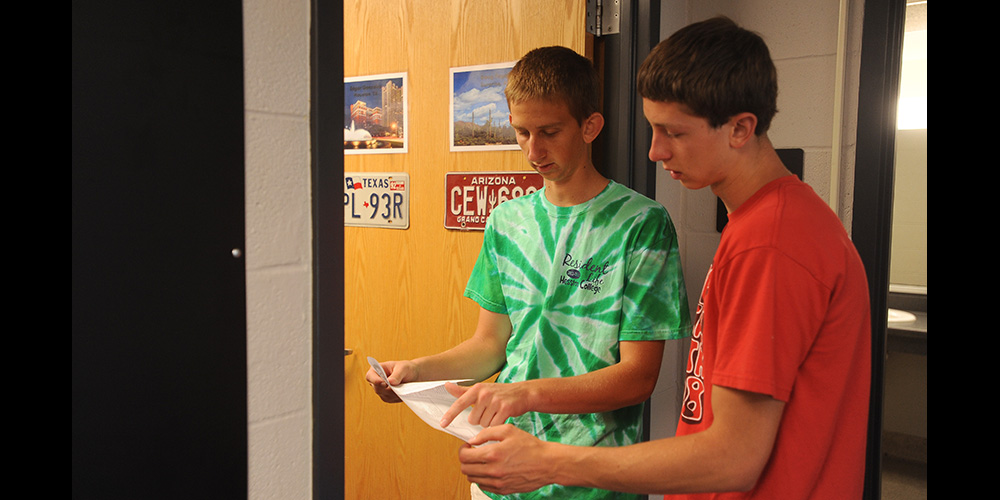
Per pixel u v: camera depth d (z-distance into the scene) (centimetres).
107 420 57
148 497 60
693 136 83
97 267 56
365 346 211
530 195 141
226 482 67
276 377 73
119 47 56
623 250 123
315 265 77
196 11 62
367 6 202
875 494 158
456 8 185
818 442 79
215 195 65
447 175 191
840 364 79
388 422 207
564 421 125
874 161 152
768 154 86
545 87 121
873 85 151
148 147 59
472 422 103
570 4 167
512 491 88
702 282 191
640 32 167
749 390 75
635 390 116
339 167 79
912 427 264
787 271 75
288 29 73
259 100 70
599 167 176
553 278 129
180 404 62
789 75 172
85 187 55
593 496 121
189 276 63
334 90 78
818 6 166
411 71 195
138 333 59
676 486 79
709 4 184
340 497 81
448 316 194
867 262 154
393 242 203
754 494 83
